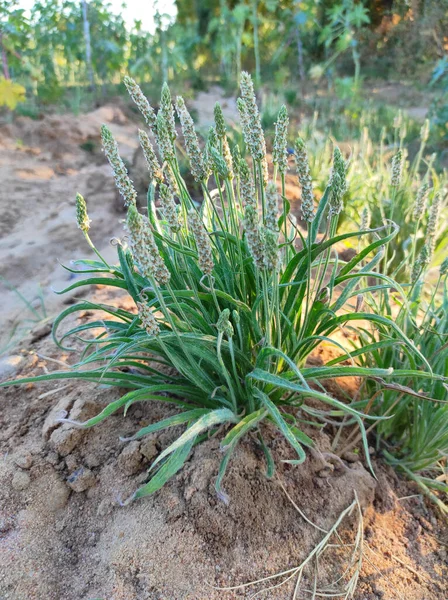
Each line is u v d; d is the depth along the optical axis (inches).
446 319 10.4
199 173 8.9
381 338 11.0
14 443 10.2
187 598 7.9
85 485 9.3
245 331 9.6
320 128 42.3
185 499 8.8
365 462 10.4
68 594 8.1
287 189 25.0
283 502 9.0
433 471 10.8
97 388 11.1
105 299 16.1
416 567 8.8
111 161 7.9
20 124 34.9
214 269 9.9
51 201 25.7
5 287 18.8
